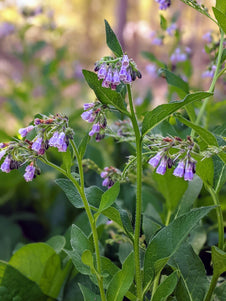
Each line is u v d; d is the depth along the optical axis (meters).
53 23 1.71
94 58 3.36
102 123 0.50
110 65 0.48
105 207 0.50
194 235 0.68
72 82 1.65
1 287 0.64
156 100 1.97
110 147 0.95
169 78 0.68
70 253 0.54
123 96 0.54
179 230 0.52
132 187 0.81
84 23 4.24
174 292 0.57
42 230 1.05
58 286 0.68
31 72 1.64
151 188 0.83
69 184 0.55
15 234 0.99
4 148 0.50
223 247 0.60
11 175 1.01
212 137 0.53
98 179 0.71
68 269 0.69
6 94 1.61
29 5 1.66
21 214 1.06
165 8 0.75
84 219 0.72
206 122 0.81
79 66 1.82
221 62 0.64
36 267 0.66
